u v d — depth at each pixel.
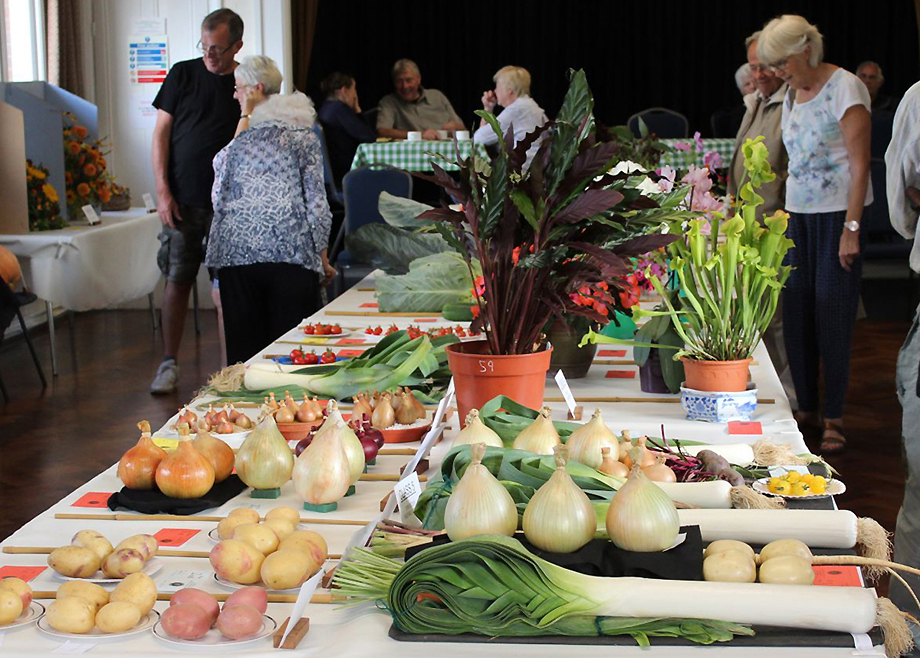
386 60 12.76
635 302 2.85
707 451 1.98
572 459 1.95
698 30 12.67
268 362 3.10
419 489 1.85
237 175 4.47
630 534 1.52
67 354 7.08
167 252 5.77
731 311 2.53
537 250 2.13
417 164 7.63
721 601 1.41
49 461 4.77
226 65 5.53
